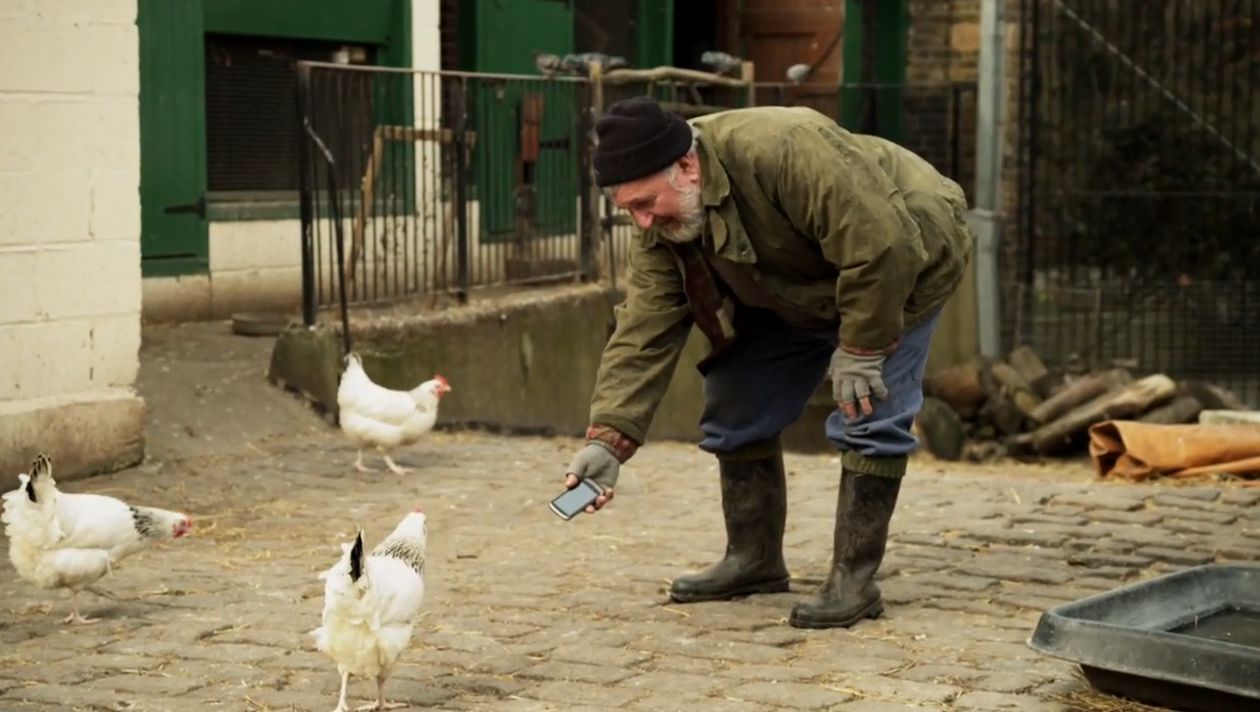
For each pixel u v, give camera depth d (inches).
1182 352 665.6
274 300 543.2
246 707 207.2
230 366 443.8
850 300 219.6
